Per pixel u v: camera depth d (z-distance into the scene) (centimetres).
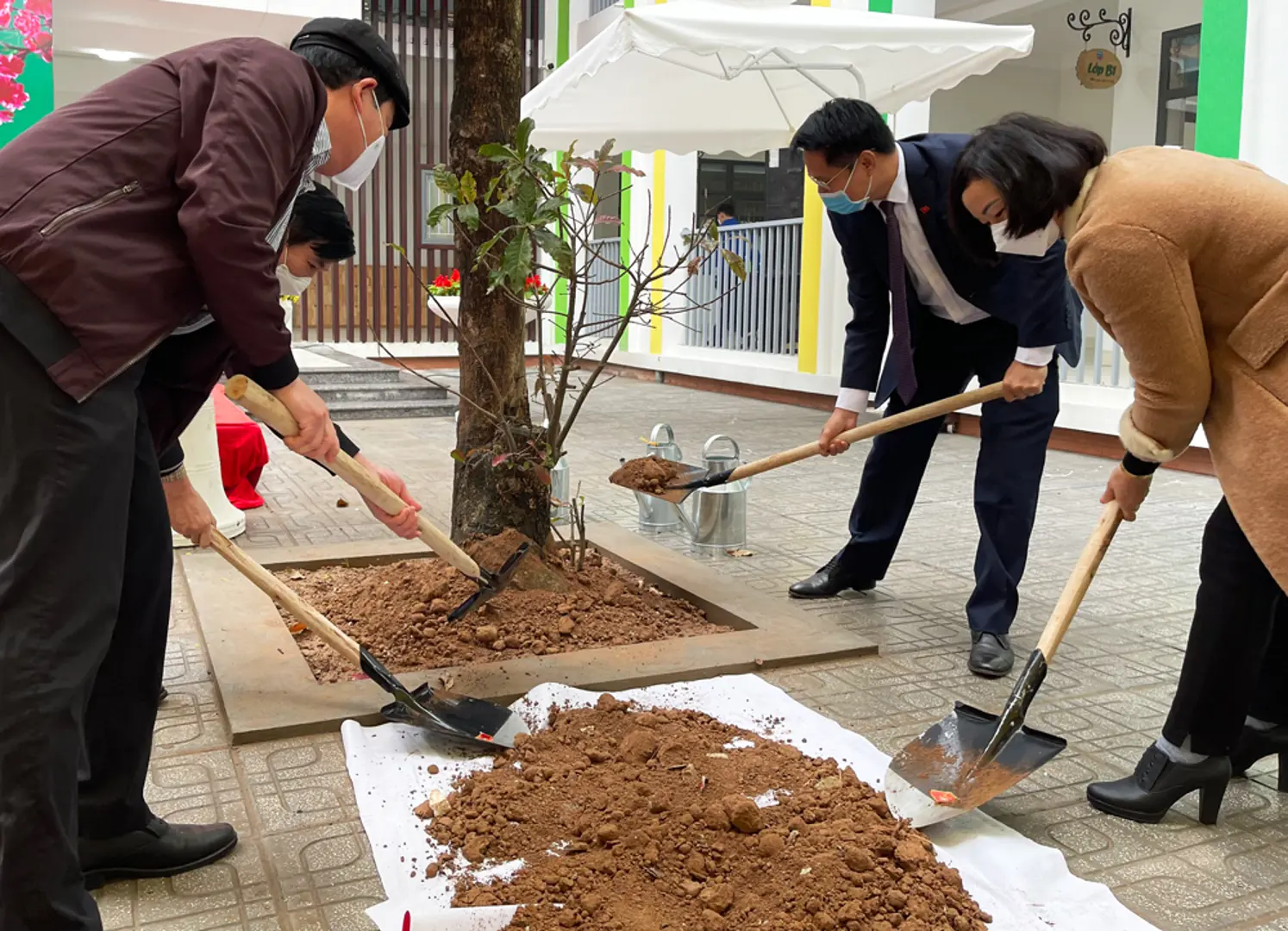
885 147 363
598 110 679
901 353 387
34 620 185
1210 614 260
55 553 185
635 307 429
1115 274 226
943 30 577
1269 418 227
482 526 438
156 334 195
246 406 216
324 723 314
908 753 275
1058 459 877
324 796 278
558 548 482
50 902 185
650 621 416
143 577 228
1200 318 232
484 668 354
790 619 413
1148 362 234
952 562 536
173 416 248
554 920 214
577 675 349
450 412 1168
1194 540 588
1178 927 225
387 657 371
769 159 1320
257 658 361
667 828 244
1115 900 229
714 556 544
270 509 644
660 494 425
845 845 237
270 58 211
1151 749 275
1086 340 1046
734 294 1376
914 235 376
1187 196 223
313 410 224
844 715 334
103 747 230
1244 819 275
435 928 210
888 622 433
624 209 1538
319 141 236
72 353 185
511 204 373
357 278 1659
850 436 388
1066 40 1341
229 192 194
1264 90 746
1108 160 244
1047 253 353
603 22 1509
